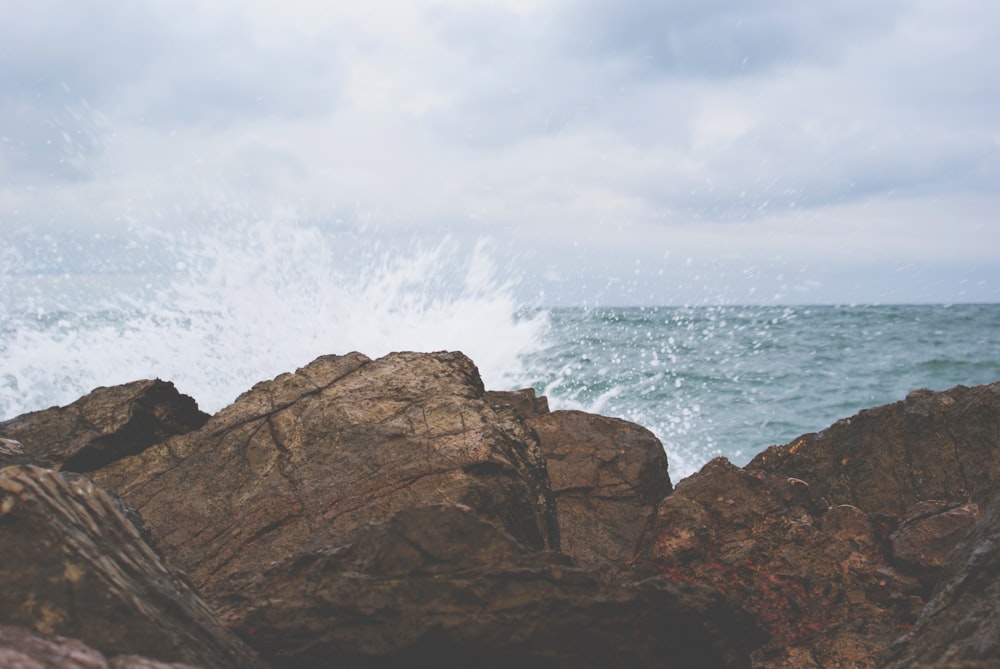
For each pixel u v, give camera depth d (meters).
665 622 3.68
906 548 4.66
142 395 5.82
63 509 3.20
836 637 4.27
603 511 5.91
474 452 4.84
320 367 5.65
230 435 5.24
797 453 6.52
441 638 3.37
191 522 4.80
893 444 6.18
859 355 24.92
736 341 25.66
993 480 5.77
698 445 14.21
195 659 3.05
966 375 22.11
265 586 3.64
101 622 2.97
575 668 3.38
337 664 3.40
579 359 20.33
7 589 2.95
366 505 4.68
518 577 3.45
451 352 5.89
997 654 3.19
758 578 4.68
